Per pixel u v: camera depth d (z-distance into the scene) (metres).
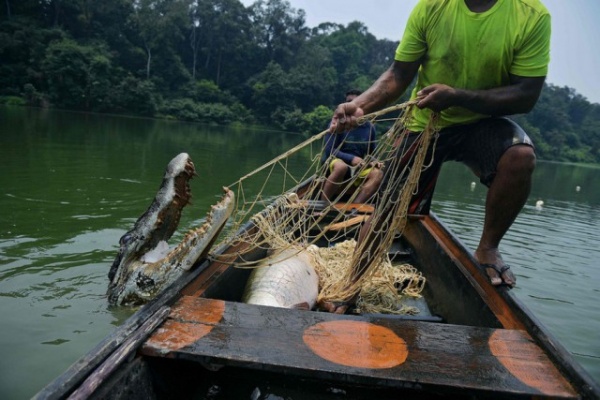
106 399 1.39
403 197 2.53
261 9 53.31
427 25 2.69
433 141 2.83
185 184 2.62
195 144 18.16
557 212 10.03
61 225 5.22
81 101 34.94
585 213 10.23
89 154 11.23
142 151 13.15
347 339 1.75
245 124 43.88
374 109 2.88
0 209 5.70
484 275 2.48
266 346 1.67
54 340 2.95
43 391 1.31
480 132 2.61
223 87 50.97
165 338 1.69
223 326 1.79
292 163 14.03
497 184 2.41
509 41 2.43
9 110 26.28
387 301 3.04
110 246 4.63
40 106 33.16
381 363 1.60
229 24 49.75
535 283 5.03
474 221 7.62
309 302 2.79
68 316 3.23
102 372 1.42
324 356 1.62
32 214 5.57
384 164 2.84
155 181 8.19
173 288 2.07
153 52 44.59
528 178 2.35
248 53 51.03
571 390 1.50
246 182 9.42
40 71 34.44
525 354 1.70
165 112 39.84
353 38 65.31
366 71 65.88
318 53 54.22
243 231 2.97
